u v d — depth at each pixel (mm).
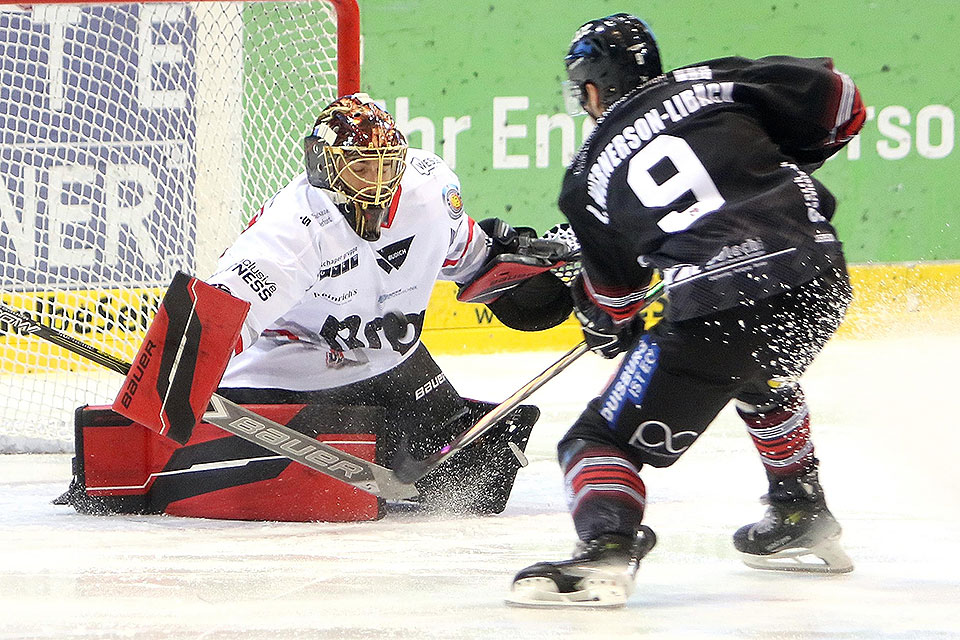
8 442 15922
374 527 10430
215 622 6844
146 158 17297
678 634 6547
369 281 10648
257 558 8938
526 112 26219
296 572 8391
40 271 17234
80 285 17234
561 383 21359
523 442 11242
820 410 17516
